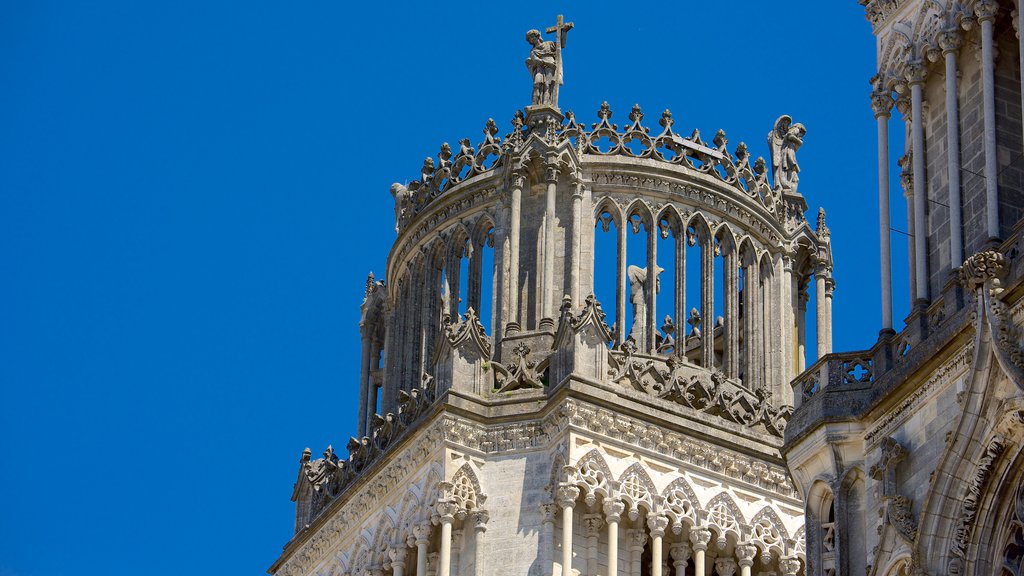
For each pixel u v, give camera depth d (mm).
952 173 99500
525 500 123875
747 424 127750
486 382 126812
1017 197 98000
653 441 125188
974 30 101562
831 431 99000
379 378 137625
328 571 130750
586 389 124500
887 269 100875
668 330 140625
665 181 133125
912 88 103312
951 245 98562
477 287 132000
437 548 124312
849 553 97438
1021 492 90125
